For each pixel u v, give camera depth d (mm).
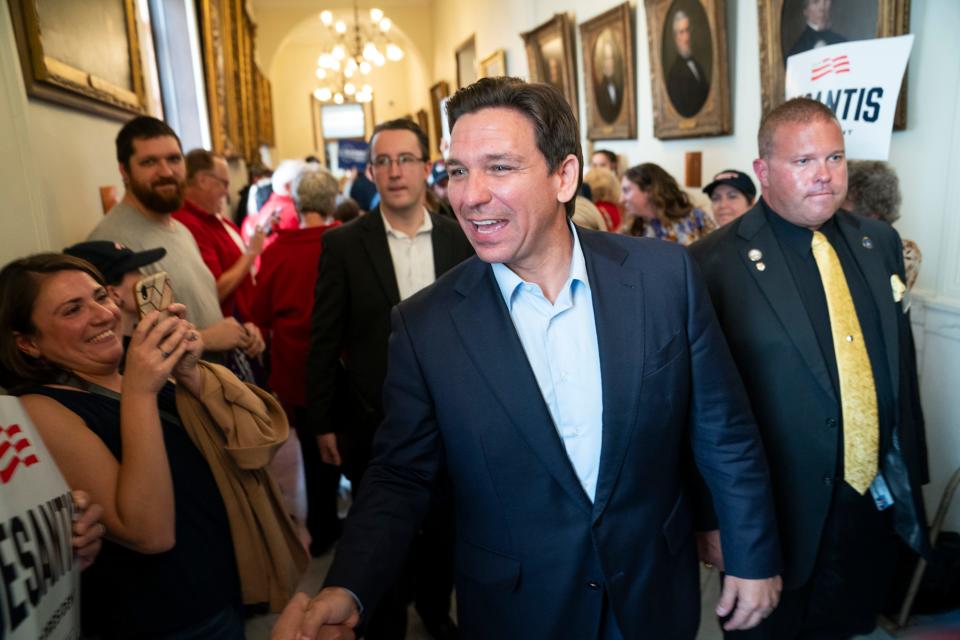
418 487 1161
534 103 982
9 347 1193
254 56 10555
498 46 8070
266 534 1389
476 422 1093
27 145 1816
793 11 2783
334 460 2127
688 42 3727
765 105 3041
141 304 1211
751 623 1203
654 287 1130
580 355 1127
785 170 1524
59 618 849
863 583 1704
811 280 1596
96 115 2775
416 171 1980
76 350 1213
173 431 1319
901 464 1632
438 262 2051
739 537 1177
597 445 1123
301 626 884
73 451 1125
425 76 13727
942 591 1997
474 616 1180
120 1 3209
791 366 1552
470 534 1176
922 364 2340
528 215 1007
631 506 1114
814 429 1553
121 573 1222
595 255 1153
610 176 3926
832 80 2012
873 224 1721
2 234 1743
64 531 904
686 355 1139
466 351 1107
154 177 2189
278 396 2771
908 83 2291
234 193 7621
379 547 1040
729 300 1609
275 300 2752
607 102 5102
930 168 2242
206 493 1322
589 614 1119
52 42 2260
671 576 1178
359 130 17297
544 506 1104
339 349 2062
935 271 2268
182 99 6035
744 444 1184
